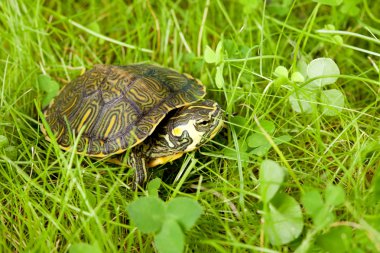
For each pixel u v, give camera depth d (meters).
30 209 0.24
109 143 0.25
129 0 0.39
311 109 0.26
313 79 0.24
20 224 0.23
